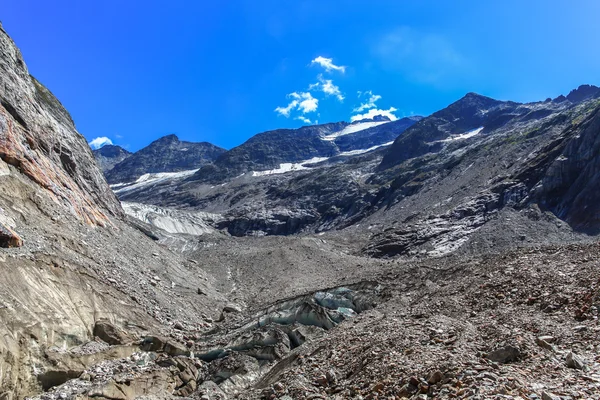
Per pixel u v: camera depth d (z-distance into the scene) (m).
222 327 32.12
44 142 41.94
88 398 17.66
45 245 26.73
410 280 33.78
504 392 9.26
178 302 36.59
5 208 27.45
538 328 14.45
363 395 12.35
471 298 21.09
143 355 23.95
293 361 19.75
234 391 20.73
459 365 11.39
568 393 8.70
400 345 15.05
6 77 40.62
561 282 18.89
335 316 30.41
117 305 28.19
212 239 96.56
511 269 23.97
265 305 38.69
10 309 19.55
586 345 12.16
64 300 23.58
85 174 55.31
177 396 20.22
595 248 24.36
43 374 19.09
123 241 42.72
